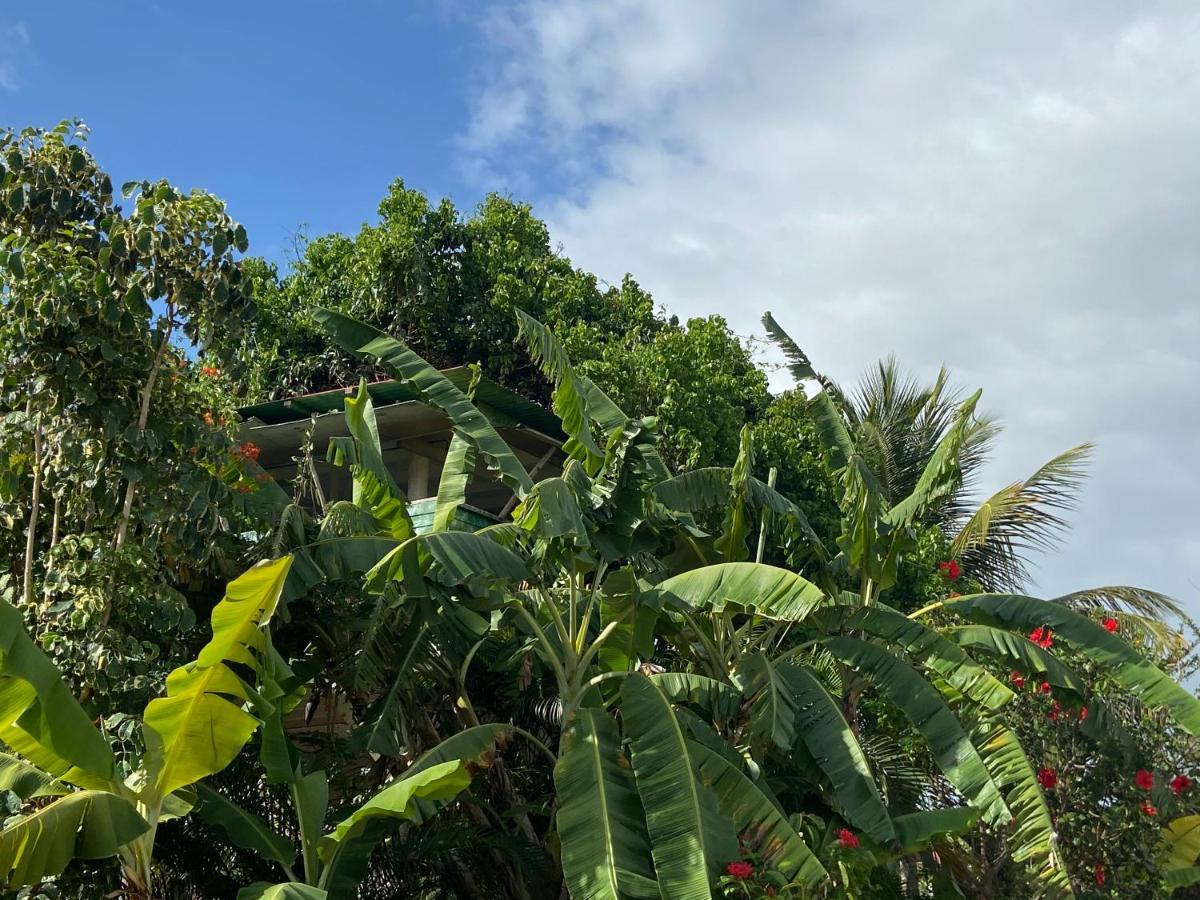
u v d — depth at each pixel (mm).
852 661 11344
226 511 9969
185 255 8984
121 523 8578
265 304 20344
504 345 20594
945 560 17906
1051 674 11562
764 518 12141
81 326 8570
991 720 11297
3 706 6809
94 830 7184
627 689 9867
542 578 11477
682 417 17453
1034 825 10594
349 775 11055
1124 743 11883
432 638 10844
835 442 13633
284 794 10117
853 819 9984
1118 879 11500
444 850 10148
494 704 12000
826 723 10633
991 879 12188
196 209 9016
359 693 10945
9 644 6633
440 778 7875
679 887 8328
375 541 10062
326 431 16953
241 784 10094
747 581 10242
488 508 20750
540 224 22500
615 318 21828
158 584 8727
